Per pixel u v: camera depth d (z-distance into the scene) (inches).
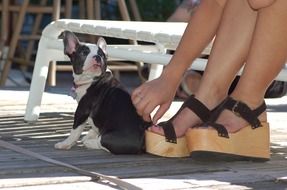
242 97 134.5
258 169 129.7
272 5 126.1
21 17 291.9
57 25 175.8
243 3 135.0
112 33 161.6
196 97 138.7
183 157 138.2
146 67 256.4
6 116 189.9
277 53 129.7
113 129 139.1
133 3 303.3
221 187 114.7
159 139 137.1
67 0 302.8
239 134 132.9
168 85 139.9
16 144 150.3
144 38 155.0
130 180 118.3
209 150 130.6
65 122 181.5
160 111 140.4
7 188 110.7
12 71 321.7
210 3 139.2
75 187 112.1
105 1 341.7
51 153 140.5
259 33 129.0
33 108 181.9
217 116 135.2
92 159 135.0
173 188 112.9
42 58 181.2
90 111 141.7
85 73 139.6
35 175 119.3
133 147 138.6
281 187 116.0
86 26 167.5
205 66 143.3
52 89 261.0
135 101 139.4
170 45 166.1
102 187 112.4
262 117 135.7
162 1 340.5
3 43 297.6
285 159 140.8
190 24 140.7
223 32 137.1
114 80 143.5
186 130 137.4
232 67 137.3
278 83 175.6
